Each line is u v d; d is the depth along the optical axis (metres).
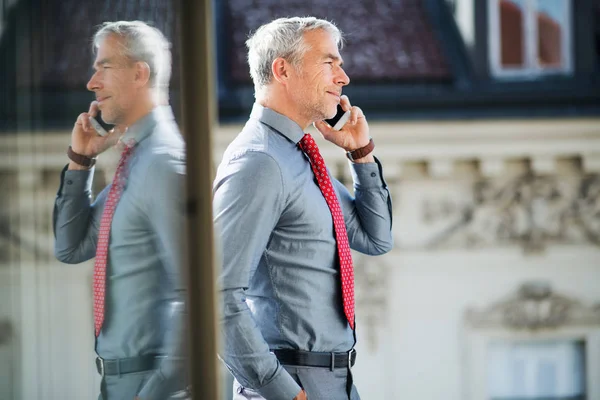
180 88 2.61
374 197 3.67
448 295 12.12
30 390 1.70
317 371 3.24
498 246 12.07
